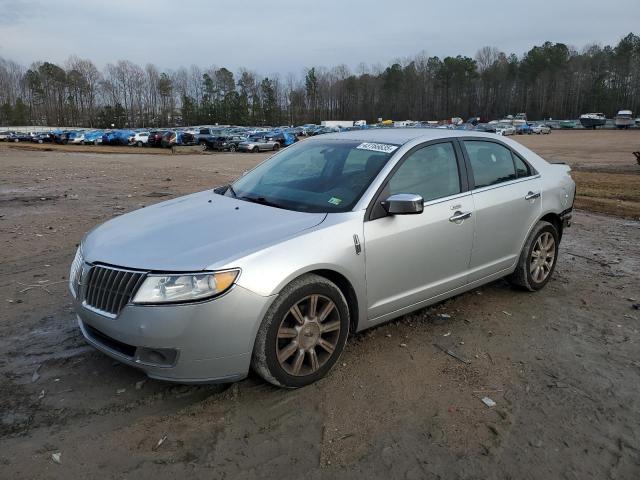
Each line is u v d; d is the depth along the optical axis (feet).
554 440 9.66
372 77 444.14
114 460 8.89
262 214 12.01
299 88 454.81
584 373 12.11
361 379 11.60
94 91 435.53
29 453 9.01
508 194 15.35
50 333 13.67
